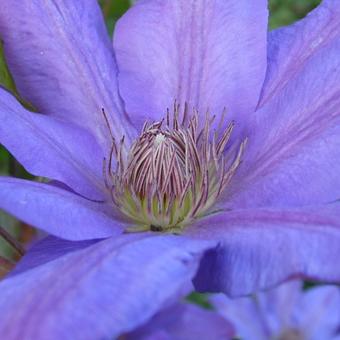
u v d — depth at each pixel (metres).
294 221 0.16
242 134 0.20
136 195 0.19
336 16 0.20
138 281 0.14
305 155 0.18
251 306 0.29
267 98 0.20
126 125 0.21
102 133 0.20
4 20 0.20
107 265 0.14
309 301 0.30
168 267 0.15
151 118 0.21
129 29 0.21
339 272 0.15
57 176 0.18
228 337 0.19
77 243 0.17
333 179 0.18
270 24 0.33
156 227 0.19
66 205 0.17
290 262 0.15
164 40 0.21
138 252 0.15
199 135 0.20
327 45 0.19
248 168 0.19
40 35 0.20
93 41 0.21
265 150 0.19
